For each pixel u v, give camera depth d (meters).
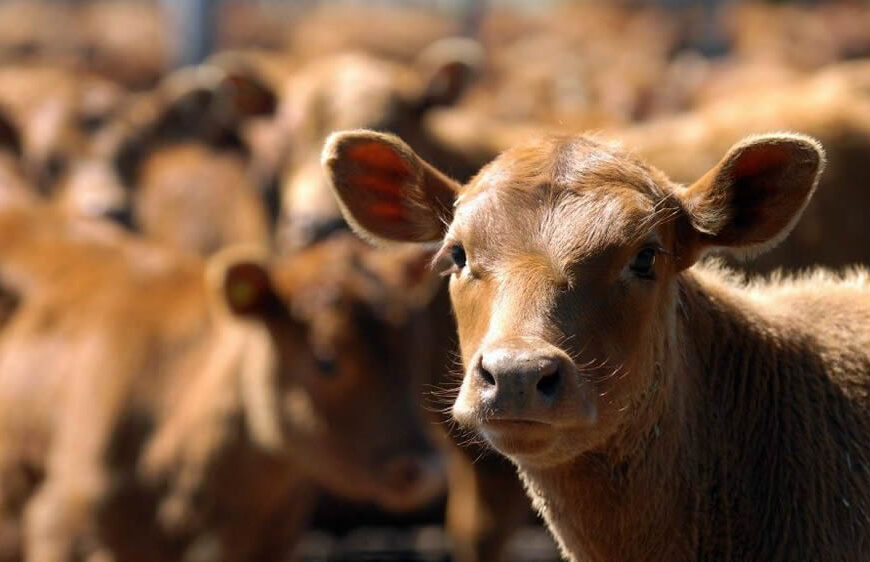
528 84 29.75
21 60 39.69
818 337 8.40
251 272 12.01
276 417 12.20
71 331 13.26
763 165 7.70
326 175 8.55
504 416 6.70
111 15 45.19
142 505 12.40
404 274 12.34
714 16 51.19
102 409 12.55
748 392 8.18
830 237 14.05
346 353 12.05
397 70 17.08
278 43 45.06
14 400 13.19
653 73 34.66
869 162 14.33
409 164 8.42
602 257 7.31
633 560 7.97
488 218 7.54
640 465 7.81
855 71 15.66
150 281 13.45
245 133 21.16
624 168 7.70
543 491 8.05
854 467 7.97
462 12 52.78
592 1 54.53
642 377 7.58
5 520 13.16
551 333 7.06
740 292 8.66
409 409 12.16
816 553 7.77
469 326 7.51
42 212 14.91
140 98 26.11
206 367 12.62
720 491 8.01
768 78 31.25
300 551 14.42
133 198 21.16
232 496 12.29
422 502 12.48
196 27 26.00
